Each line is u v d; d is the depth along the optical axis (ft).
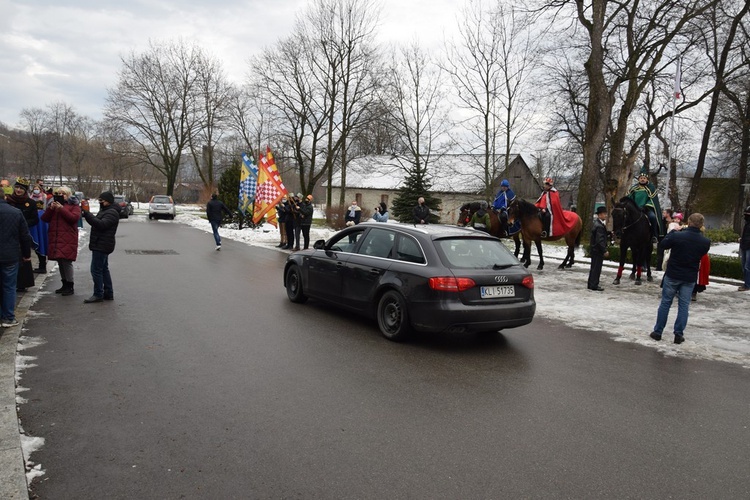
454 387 16.99
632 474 11.70
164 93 159.84
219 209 57.57
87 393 15.37
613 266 49.37
